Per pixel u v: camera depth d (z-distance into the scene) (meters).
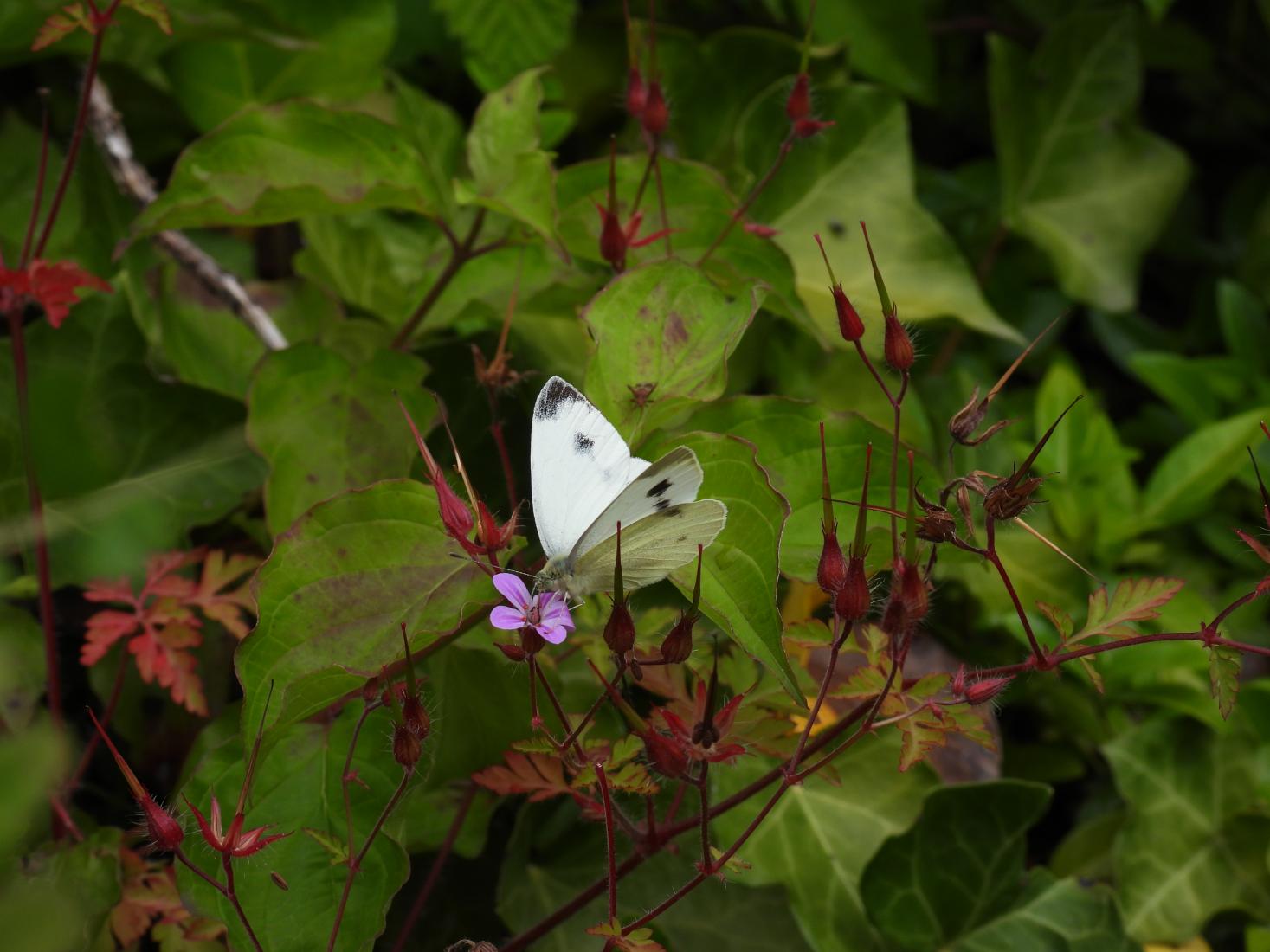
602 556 0.40
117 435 0.50
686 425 0.44
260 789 0.42
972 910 0.48
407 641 0.39
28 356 0.50
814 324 0.48
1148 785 0.52
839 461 0.44
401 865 0.42
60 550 0.49
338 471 0.46
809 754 0.42
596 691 0.47
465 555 0.41
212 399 0.51
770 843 0.48
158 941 0.44
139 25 0.52
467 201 0.47
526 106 0.48
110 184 0.54
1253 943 0.49
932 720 0.41
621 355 0.43
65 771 0.46
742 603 0.40
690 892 0.47
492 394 0.45
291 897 0.41
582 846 0.48
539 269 0.51
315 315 0.54
